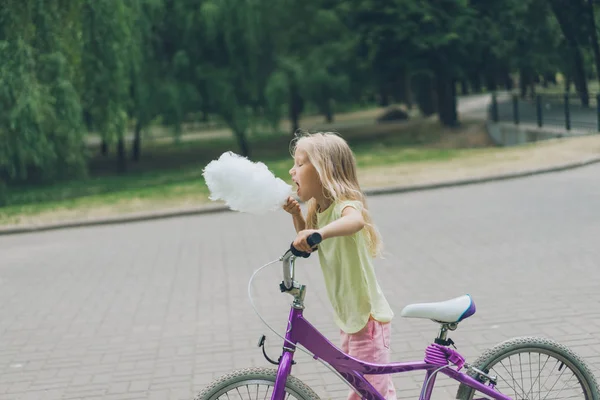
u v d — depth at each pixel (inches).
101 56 871.7
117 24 876.0
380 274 330.0
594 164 689.6
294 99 1418.6
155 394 203.3
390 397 133.2
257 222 520.4
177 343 249.3
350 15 1207.6
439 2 1191.6
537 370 165.3
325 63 1178.6
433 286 301.9
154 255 426.0
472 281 305.0
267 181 118.6
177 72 1122.7
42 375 225.9
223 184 117.4
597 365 196.5
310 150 128.9
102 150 1577.3
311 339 127.3
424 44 1146.0
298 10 1179.3
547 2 1237.1
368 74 1248.2
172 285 341.4
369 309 131.5
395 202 574.9
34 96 796.6
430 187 631.8
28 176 1119.6
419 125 1336.1
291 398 149.2
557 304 259.6
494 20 1229.7
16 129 798.5
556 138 935.7
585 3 1240.2
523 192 560.7
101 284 356.8
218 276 353.4
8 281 382.6
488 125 1171.9
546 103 1089.4
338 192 127.5
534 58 1284.4
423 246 387.9
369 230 131.6
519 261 335.0
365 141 1227.2
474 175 659.4
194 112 1165.7
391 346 226.2
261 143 1534.2
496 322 244.1
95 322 285.4
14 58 796.0
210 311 288.5
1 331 282.0
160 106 1108.5
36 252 475.2
